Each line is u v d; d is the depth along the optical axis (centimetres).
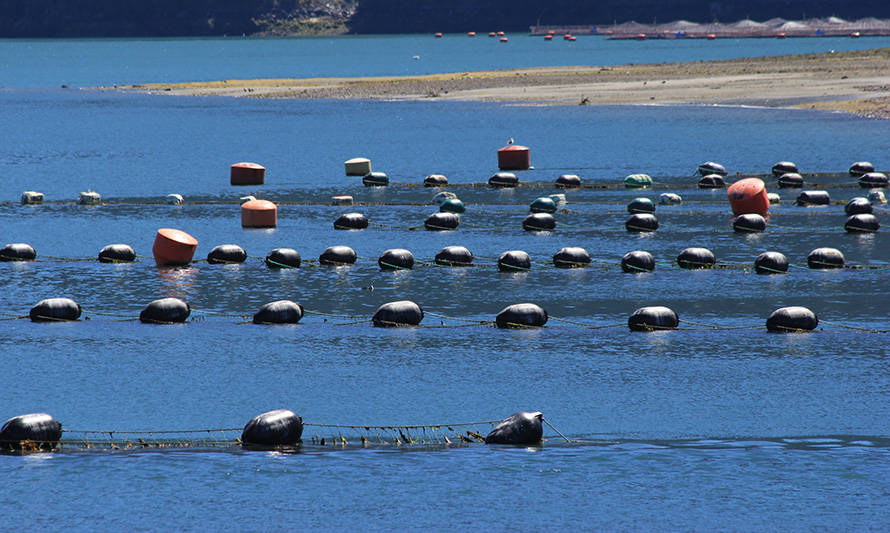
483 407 11519
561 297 16488
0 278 18175
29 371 12862
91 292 17138
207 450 10431
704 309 15588
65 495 9450
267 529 8838
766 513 9025
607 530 8775
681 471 9856
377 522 8944
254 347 13875
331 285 17538
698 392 11900
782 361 13000
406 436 10719
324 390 12131
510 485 9619
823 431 10712
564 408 11462
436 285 17450
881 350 13375
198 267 19100
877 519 8900
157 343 14075
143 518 9031
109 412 11425
